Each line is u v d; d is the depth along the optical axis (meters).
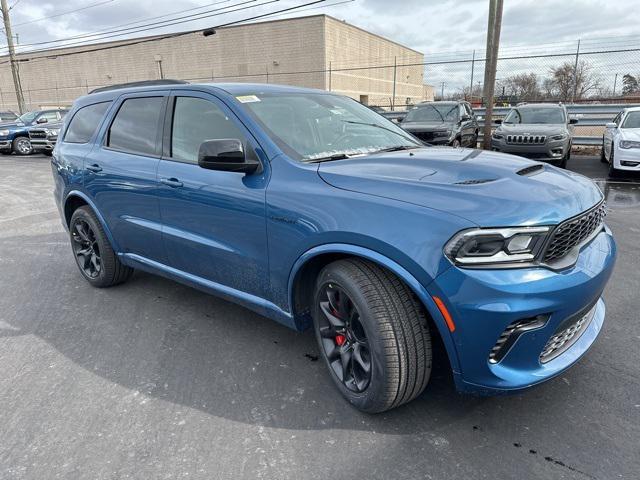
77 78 48.69
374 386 2.42
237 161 2.80
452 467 2.23
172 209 3.41
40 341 3.54
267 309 3.02
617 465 2.21
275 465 2.26
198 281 3.49
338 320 2.66
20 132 19.69
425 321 2.37
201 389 2.89
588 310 2.44
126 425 2.57
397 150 3.28
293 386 2.90
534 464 2.23
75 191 4.37
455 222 2.12
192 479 2.19
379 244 2.28
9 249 6.03
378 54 47.69
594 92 19.72
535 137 11.20
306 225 2.57
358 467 2.24
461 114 13.85
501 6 13.55
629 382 2.84
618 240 5.66
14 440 2.46
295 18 38.16
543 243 2.15
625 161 9.38
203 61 42.66
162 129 3.59
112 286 4.57
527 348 2.21
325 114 3.48
